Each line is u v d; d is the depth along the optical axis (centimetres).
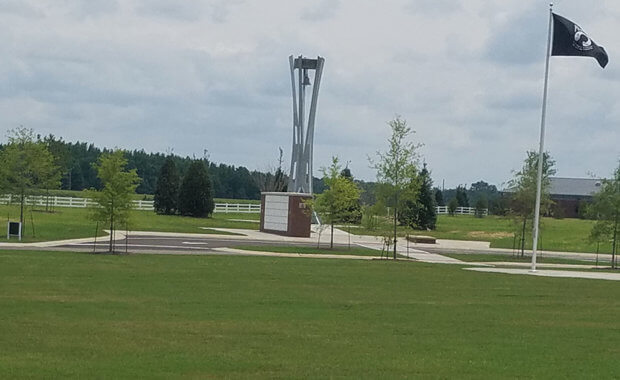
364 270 3431
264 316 1998
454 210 11081
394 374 1377
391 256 4534
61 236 4681
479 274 3484
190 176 7875
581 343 1755
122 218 3797
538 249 5838
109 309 2023
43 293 2270
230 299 2300
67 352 1473
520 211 4981
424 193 7706
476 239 6644
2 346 1512
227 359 1456
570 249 6006
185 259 3562
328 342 1664
